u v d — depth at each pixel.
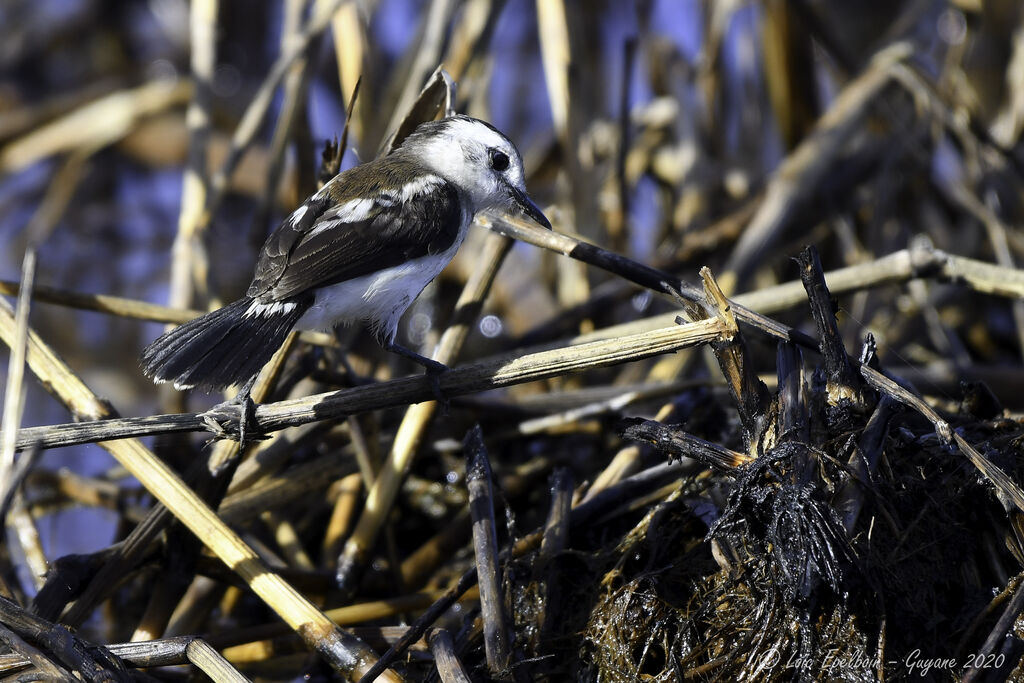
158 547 8.78
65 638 6.96
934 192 14.44
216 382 7.87
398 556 10.36
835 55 15.02
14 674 6.79
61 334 13.98
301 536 10.69
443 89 10.45
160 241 15.90
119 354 13.77
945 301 13.42
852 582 6.93
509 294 14.27
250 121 12.42
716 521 7.20
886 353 12.66
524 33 17.30
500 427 11.09
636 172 15.26
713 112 15.33
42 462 11.69
